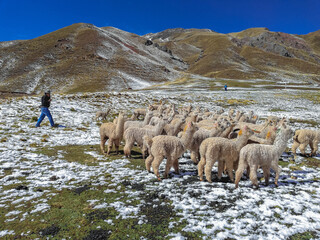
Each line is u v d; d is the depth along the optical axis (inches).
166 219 157.8
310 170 268.5
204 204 178.5
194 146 274.8
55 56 4074.8
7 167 247.4
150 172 249.9
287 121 240.1
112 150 343.6
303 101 1190.3
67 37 4842.5
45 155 298.0
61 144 362.9
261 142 250.7
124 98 975.0
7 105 644.1
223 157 220.4
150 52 5605.3
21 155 289.7
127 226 149.6
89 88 2696.9
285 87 2190.0
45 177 228.4
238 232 144.3
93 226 149.3
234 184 217.8
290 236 141.6
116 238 138.6
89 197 188.4
